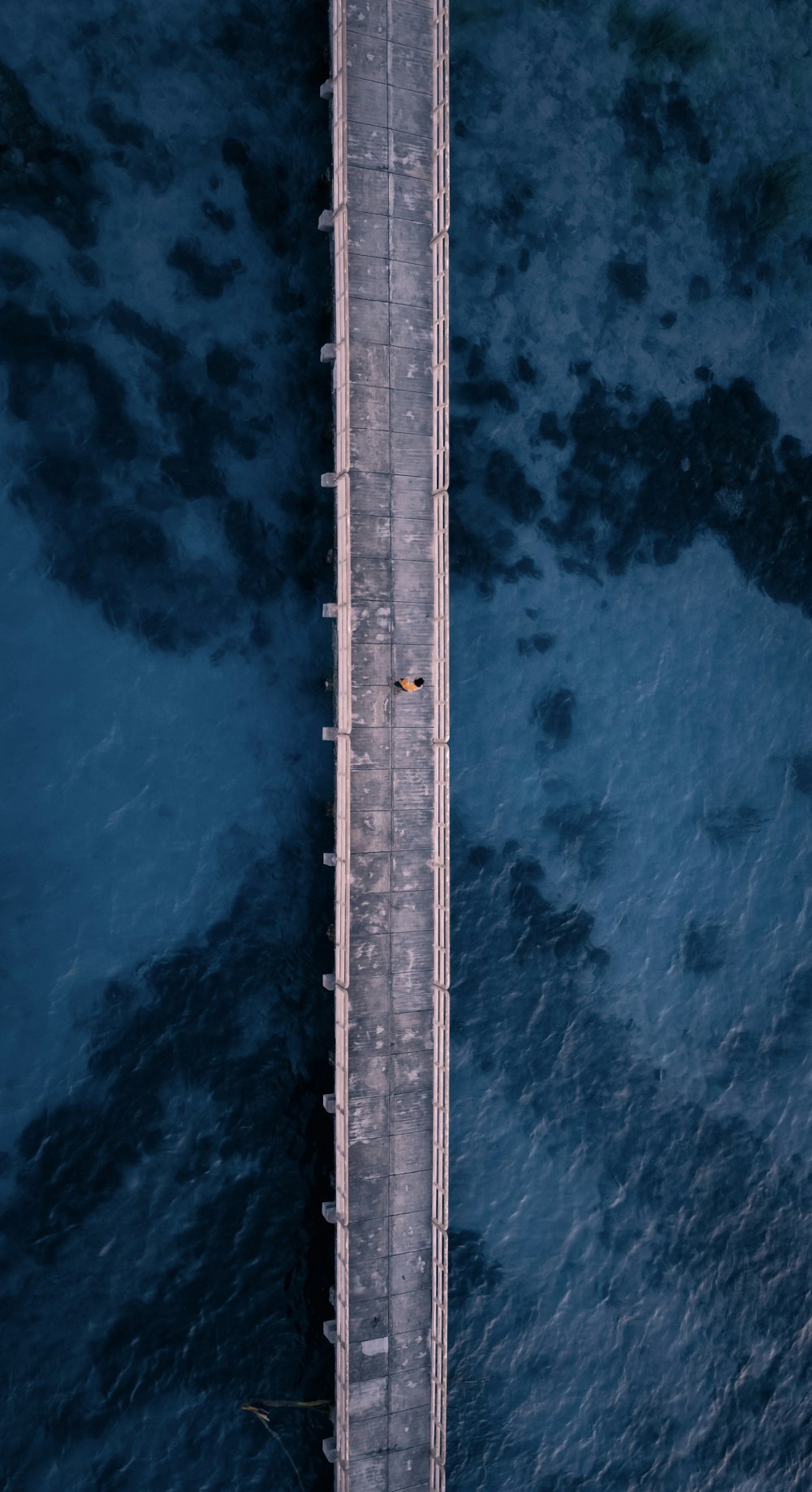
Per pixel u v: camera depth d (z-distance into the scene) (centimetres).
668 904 3444
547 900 3309
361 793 2822
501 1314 3086
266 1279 2905
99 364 2855
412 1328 2870
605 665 3419
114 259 2864
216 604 2983
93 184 2845
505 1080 3209
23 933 2786
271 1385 2864
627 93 3428
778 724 3628
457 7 3206
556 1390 3094
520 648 3322
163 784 2928
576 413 3372
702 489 3534
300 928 3048
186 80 2922
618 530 3434
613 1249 3225
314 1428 2880
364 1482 2802
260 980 2997
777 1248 3397
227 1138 2922
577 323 3372
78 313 2833
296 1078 3009
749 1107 3447
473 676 3269
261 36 2981
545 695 3347
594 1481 3072
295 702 3061
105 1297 2759
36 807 2809
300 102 3022
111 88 2856
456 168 3219
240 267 2986
